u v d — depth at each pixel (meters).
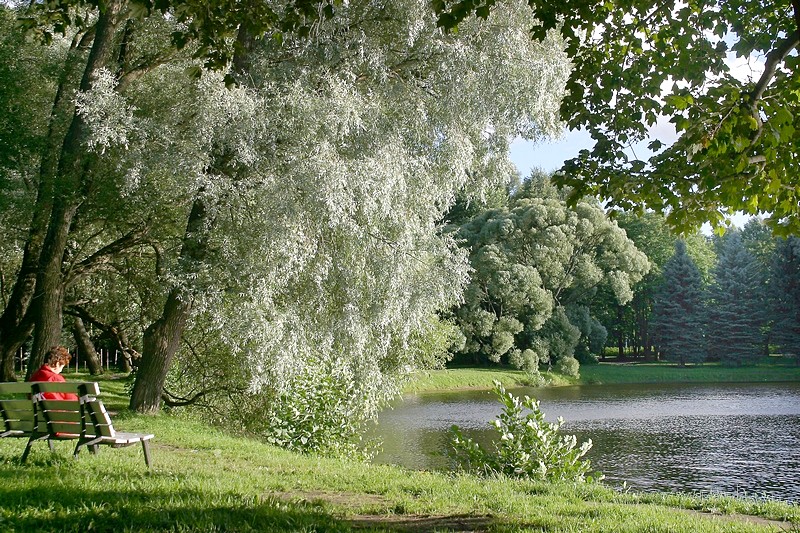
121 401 18.95
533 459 10.97
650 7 8.38
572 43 8.55
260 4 8.08
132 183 13.09
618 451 23.17
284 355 13.95
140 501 6.36
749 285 64.19
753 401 38.91
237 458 10.48
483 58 15.11
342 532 5.93
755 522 7.76
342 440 16.47
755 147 8.02
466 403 38.28
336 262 14.80
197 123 13.02
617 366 61.34
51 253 15.62
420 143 15.82
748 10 8.35
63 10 9.18
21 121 15.45
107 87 13.50
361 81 15.64
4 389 8.05
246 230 14.05
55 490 6.39
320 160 13.26
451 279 16.12
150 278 18.55
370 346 16.22
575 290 58.28
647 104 8.69
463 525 6.66
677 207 8.71
